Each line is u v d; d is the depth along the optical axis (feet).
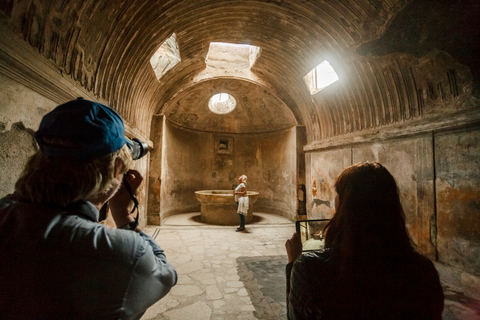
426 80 14.37
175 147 32.27
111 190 2.65
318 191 26.94
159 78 22.53
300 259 3.09
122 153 2.74
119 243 2.16
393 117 17.06
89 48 10.93
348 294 2.69
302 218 29.63
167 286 2.54
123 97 16.52
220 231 24.17
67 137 2.18
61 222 2.10
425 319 2.65
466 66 12.10
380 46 15.17
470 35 11.33
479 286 11.45
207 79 27.81
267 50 23.44
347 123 22.08
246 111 35.58
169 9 14.94
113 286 2.02
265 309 10.57
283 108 30.89
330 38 17.92
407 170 15.93
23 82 7.25
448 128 13.19
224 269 14.74
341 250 2.91
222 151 37.58
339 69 19.72
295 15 17.57
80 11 9.23
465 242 12.32
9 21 6.38
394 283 2.68
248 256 17.02
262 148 36.94
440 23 11.88
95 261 2.00
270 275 13.96
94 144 2.23
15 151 7.16
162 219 27.66
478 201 11.81
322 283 2.81
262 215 33.22
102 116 2.42
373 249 2.82
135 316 2.28
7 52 6.18
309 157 28.99
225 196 26.68
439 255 13.67
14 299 1.87
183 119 33.06
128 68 15.64
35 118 8.00
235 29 20.53
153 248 2.83
